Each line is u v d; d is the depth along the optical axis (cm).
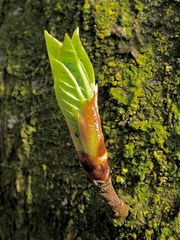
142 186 16
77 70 13
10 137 20
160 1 17
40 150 19
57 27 19
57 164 19
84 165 14
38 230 19
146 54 17
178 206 16
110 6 18
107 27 18
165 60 17
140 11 18
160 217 16
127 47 17
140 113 17
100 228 17
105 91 17
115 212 16
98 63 18
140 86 17
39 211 19
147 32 17
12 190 20
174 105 16
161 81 17
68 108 13
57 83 13
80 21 18
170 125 16
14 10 21
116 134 17
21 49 20
